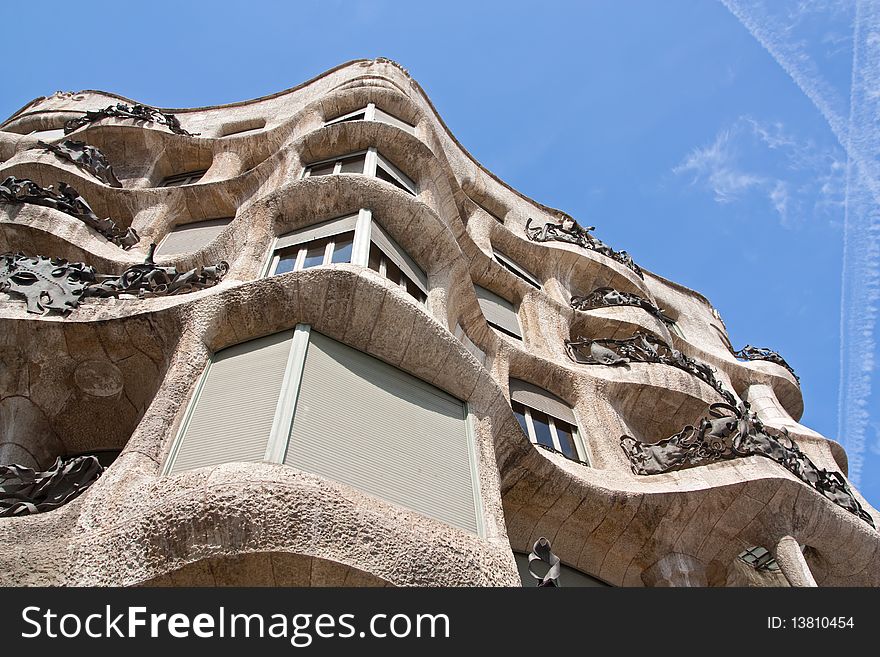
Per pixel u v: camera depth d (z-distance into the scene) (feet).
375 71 77.20
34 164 52.03
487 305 59.67
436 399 32.04
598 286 72.69
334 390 28.35
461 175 77.10
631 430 51.96
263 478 21.66
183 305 30.81
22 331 30.48
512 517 38.22
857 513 42.37
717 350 83.51
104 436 33.12
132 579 20.10
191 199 55.72
